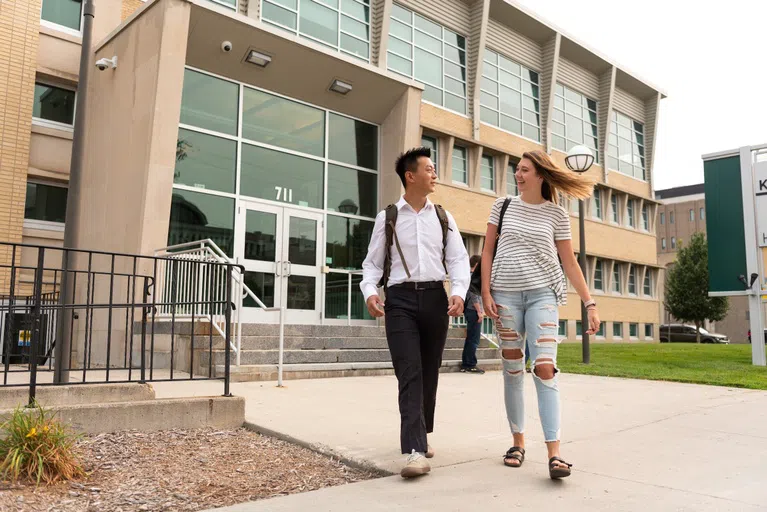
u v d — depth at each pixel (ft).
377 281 11.68
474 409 18.69
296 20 45.85
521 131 71.56
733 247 39.60
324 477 11.23
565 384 25.76
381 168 45.55
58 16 37.52
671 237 212.23
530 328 11.27
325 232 41.98
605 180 85.10
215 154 37.17
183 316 26.48
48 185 37.11
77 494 9.82
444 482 10.52
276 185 39.86
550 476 10.70
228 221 37.17
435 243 11.43
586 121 83.56
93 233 35.40
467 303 31.78
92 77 38.19
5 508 8.92
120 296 31.45
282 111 40.91
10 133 34.60
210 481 10.82
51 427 10.99
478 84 64.08
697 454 12.73
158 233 31.01
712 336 124.57
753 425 16.14
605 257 84.38
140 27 33.83
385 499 9.58
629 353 46.57
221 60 37.19
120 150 33.96
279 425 14.92
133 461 11.73
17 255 34.42
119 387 14.69
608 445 13.61
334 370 27.63
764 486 10.30
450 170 60.54
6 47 34.88
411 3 58.44
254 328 28.91
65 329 16.58
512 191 69.62
